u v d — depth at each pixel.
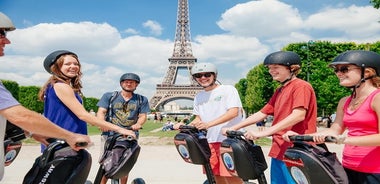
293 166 3.70
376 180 3.71
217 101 6.36
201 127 5.64
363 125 3.75
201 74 6.36
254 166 4.52
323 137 3.53
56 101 4.47
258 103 56.88
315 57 45.72
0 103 2.99
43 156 3.71
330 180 3.38
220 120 5.93
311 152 3.52
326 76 42.81
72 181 3.66
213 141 6.41
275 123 5.10
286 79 4.96
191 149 5.42
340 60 3.80
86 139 3.41
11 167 12.64
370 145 3.47
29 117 3.05
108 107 7.39
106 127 4.82
